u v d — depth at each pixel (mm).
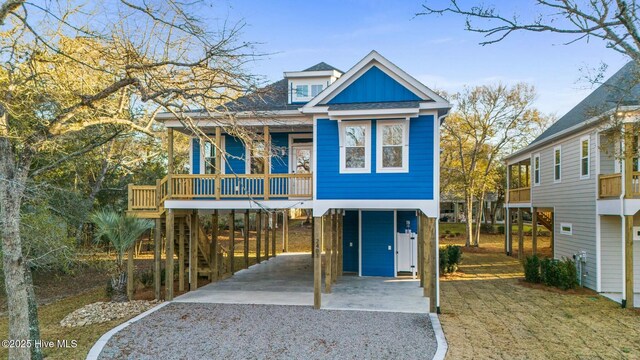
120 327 9805
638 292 13664
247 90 8477
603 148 10898
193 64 8031
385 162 11602
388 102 11836
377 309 11273
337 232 15398
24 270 8102
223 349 8383
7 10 6809
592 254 14367
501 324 10000
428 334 9172
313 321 10195
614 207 12688
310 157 15422
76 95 8562
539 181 19844
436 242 11242
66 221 15500
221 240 31344
